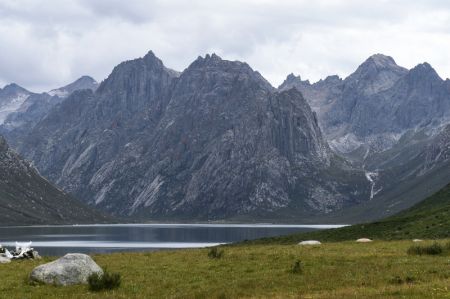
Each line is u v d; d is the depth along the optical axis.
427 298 36.81
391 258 59.06
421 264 53.69
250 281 47.72
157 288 45.62
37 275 47.78
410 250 63.25
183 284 47.34
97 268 48.75
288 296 40.69
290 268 54.03
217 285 46.53
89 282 45.16
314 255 62.97
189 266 57.16
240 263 58.25
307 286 44.69
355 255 62.38
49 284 46.81
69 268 47.78
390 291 39.94
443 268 50.47
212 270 54.41
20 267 58.84
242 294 42.50
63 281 47.03
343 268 52.97
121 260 64.19
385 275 48.06
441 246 65.12
